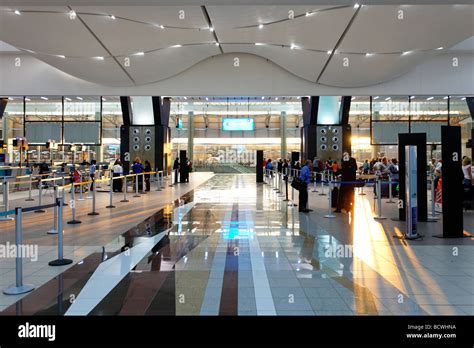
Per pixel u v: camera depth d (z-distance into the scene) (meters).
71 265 5.23
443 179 7.04
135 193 15.85
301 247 6.30
